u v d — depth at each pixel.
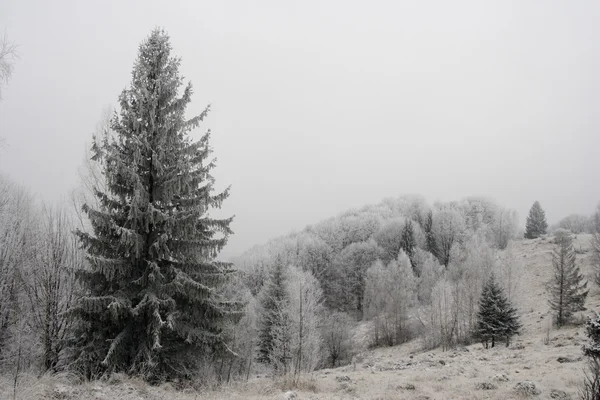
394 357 49.22
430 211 137.50
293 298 41.09
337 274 107.19
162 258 15.16
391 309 65.50
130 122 14.85
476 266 60.72
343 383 15.36
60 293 17.50
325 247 114.94
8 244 19.53
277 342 38.88
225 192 15.76
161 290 14.15
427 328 54.97
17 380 9.84
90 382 11.80
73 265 19.14
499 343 39.41
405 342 62.69
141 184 14.25
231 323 16.91
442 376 16.88
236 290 40.88
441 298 53.62
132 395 10.66
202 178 15.57
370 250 111.00
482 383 14.18
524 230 138.62
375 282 80.56
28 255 19.84
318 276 104.44
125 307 13.41
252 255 117.69
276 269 49.91
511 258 57.44
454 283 61.09
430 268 85.94
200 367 15.11
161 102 15.52
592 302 45.19
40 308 17.20
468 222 128.25
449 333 50.84
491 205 137.62
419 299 80.44
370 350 61.66
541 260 75.94
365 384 15.45
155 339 13.04
